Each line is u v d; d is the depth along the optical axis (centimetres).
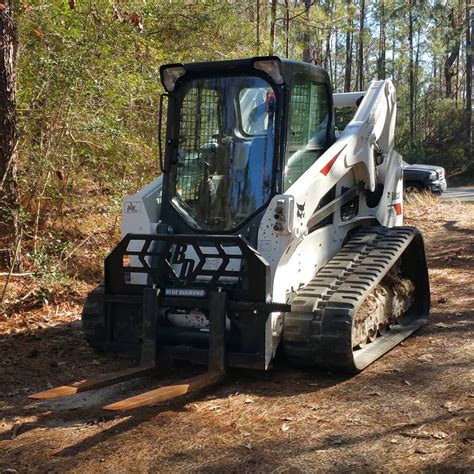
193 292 538
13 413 502
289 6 1734
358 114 682
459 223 1384
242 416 486
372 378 556
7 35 811
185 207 586
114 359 625
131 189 997
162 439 450
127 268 564
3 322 735
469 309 761
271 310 515
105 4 978
